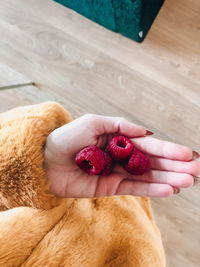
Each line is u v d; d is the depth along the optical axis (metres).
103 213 0.23
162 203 0.37
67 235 0.18
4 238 0.16
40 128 0.19
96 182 0.23
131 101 0.39
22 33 0.43
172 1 0.39
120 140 0.23
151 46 0.40
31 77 0.41
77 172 0.22
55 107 0.22
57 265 0.17
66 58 0.41
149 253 0.23
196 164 0.22
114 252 0.21
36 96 0.40
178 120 0.39
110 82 0.40
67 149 0.21
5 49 0.43
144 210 0.32
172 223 0.36
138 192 0.23
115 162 0.24
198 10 0.39
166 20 0.40
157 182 0.23
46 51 0.42
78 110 0.40
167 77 0.40
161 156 0.23
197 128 0.38
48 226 0.18
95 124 0.22
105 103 0.40
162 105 0.39
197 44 0.39
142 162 0.22
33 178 0.18
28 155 0.18
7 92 0.40
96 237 0.20
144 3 0.31
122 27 0.38
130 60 0.40
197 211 0.36
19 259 0.16
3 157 0.17
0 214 0.18
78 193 0.22
